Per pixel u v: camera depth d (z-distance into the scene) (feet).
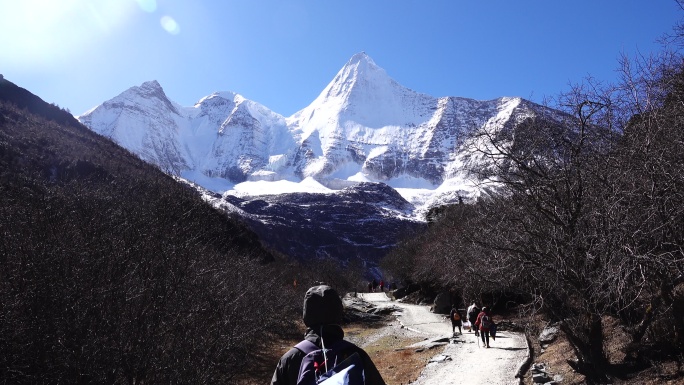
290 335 104.68
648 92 29.35
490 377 55.47
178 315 35.06
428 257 146.92
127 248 37.17
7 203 43.01
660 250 29.68
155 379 33.91
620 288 28.14
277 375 9.47
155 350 33.65
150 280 34.60
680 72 28.96
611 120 32.30
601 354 38.68
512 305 116.37
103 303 33.22
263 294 78.07
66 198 51.96
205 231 74.90
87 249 37.55
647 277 30.99
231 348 43.47
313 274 191.83
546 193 34.83
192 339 35.40
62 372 31.99
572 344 40.19
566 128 34.78
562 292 38.81
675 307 33.60
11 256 35.22
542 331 68.90
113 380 31.94
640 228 27.07
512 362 62.03
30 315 32.68
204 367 36.52
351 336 122.52
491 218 38.63
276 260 192.54
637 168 28.30
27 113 232.12
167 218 56.90
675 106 28.04
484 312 80.74
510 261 37.70
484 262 40.27
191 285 37.60
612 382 37.11
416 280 183.11
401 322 139.54
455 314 100.89
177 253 38.19
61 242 38.04
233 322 43.83
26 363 32.45
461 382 55.26
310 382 8.82
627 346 40.24
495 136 36.37
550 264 34.65
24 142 172.04
